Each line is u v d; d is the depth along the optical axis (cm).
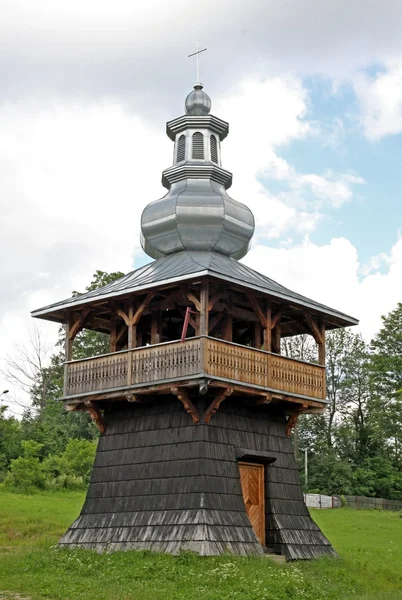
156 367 2825
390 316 7188
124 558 2661
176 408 2944
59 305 3159
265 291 2933
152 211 3275
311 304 3136
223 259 3216
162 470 2902
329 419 7756
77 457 5725
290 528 3033
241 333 3375
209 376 2695
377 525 4906
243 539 2792
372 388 7056
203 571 2478
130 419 3072
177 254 3244
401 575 2991
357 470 7206
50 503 4559
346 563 2991
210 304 2830
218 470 2848
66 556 2722
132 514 2909
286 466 3164
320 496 6338
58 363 7838
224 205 3225
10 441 6112
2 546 3406
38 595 2147
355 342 7769
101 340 6594
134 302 3020
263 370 2920
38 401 7744
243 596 2200
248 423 3055
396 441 7812
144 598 2084
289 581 2414
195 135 3416
